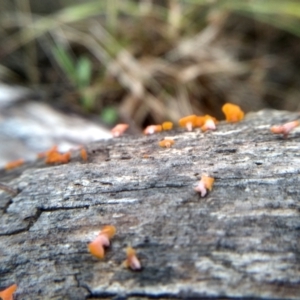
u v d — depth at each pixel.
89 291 0.09
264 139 0.12
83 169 0.12
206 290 0.08
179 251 0.09
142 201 0.10
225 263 0.08
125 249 0.09
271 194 0.10
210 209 0.09
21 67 0.33
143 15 0.33
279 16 0.33
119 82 0.30
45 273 0.09
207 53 0.32
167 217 0.09
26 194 0.12
